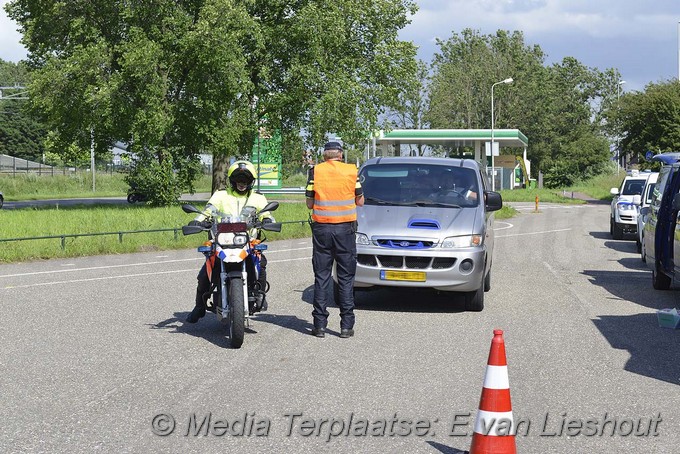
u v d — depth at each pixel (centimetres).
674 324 1054
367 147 5056
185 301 1255
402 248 1148
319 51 4184
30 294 1335
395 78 4534
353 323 985
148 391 721
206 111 4012
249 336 980
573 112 11531
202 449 567
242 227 937
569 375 792
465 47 10638
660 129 6031
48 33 4188
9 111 11719
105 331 1009
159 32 3966
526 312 1175
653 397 714
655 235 1397
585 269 1769
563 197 6756
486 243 1217
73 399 696
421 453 561
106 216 2662
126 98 3984
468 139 6644
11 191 6938
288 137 4409
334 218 973
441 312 1170
